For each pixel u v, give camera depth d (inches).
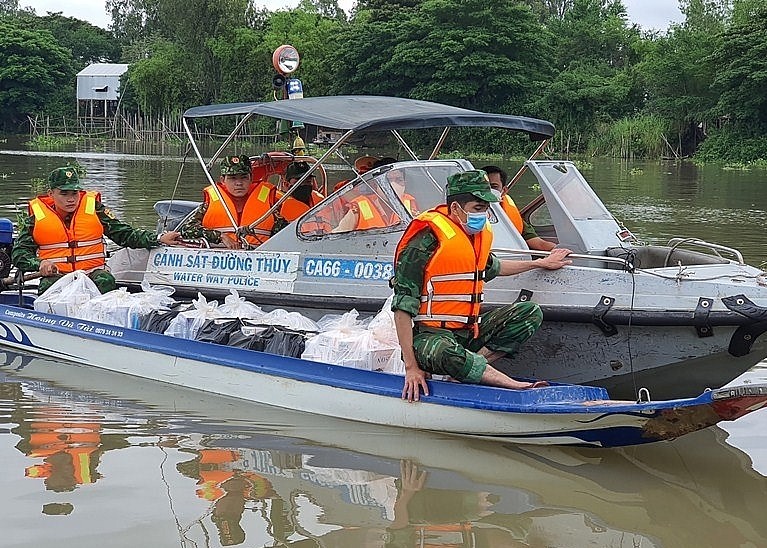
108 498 165.8
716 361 209.2
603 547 152.0
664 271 216.7
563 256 220.1
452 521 160.7
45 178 840.3
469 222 194.4
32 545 146.5
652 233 502.0
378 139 292.4
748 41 1526.8
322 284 250.7
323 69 1967.3
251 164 300.4
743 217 588.4
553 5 2989.7
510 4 1699.1
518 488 176.4
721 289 203.5
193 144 285.0
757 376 247.4
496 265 211.9
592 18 2256.4
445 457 192.4
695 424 178.5
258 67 2100.1
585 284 216.1
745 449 200.8
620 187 875.4
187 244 291.4
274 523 157.1
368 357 217.2
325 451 193.8
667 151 1581.0
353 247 246.7
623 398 225.9
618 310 209.6
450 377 205.6
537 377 229.0
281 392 222.7
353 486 175.0
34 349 273.7
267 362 224.7
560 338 220.5
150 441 197.6
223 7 2167.8
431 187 247.6
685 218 580.7
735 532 158.7
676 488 178.1
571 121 1690.5
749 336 201.2
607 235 253.4
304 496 169.3
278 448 195.3
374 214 244.1
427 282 199.5
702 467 189.9
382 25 1756.9
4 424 207.8
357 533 154.1
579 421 188.2
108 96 2518.5
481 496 172.4
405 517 161.5
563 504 169.6
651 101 1761.8
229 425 209.6
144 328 255.0
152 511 160.7
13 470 178.5
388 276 239.6
